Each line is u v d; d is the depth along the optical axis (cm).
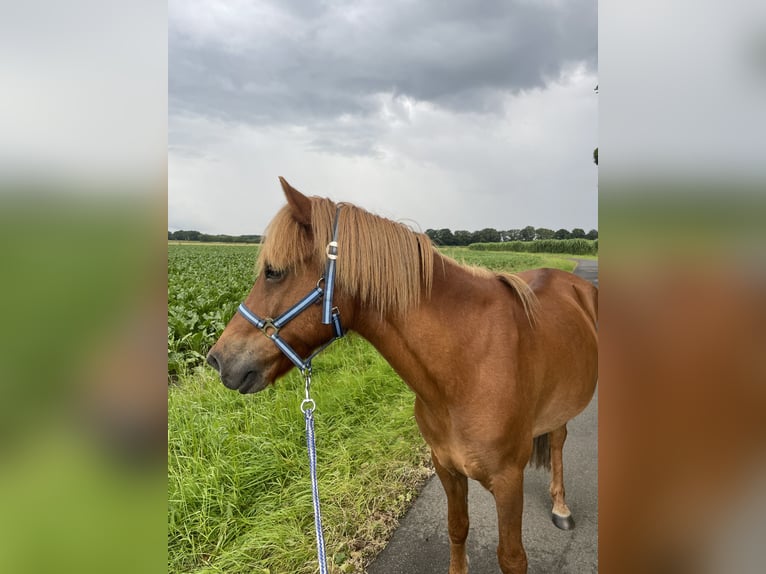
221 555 240
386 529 261
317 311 162
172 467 301
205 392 422
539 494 298
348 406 413
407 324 168
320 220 159
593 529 261
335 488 291
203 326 630
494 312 178
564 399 218
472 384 170
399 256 163
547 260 2425
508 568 181
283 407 388
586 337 234
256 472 307
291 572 231
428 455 338
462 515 205
